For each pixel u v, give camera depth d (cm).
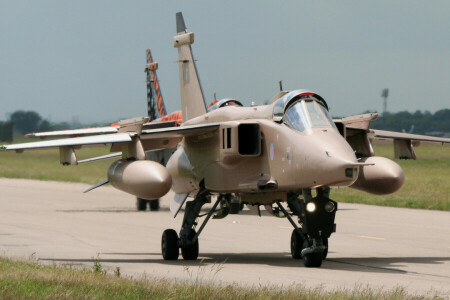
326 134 4616
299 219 5197
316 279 4334
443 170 18988
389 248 6022
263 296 3456
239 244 6319
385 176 5128
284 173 4750
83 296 3422
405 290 3944
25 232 7038
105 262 5131
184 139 5709
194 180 5578
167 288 3612
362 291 3666
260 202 5284
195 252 5353
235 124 5000
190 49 6881
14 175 17638
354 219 8312
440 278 4425
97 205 10481
